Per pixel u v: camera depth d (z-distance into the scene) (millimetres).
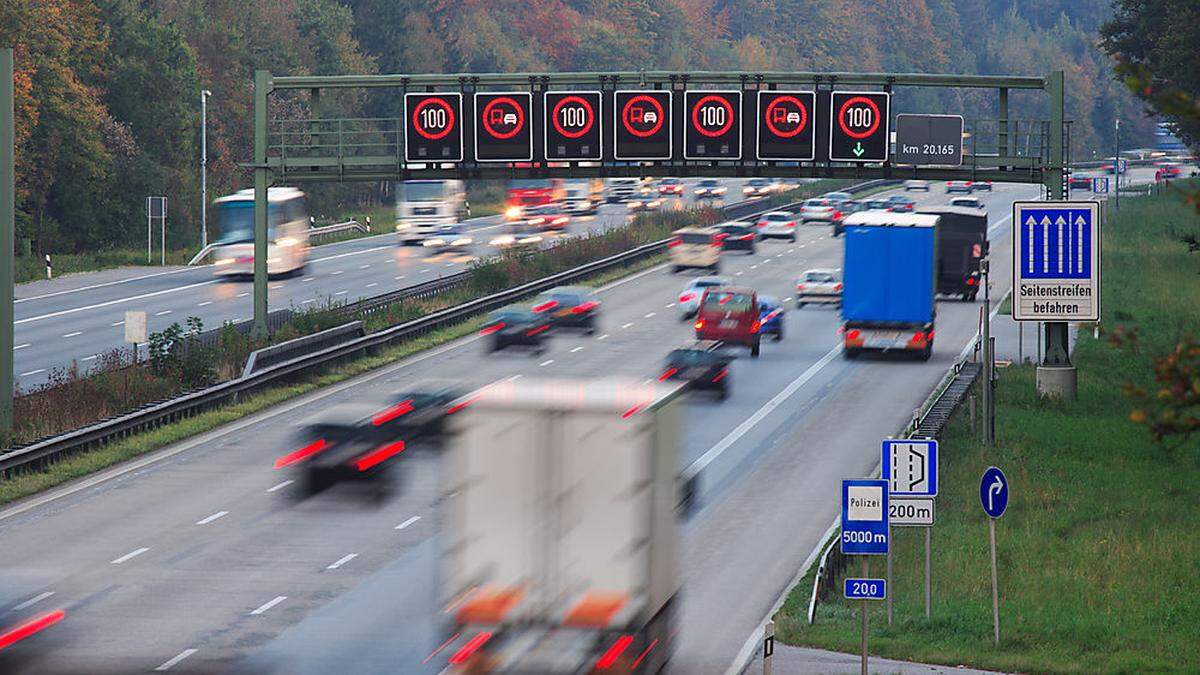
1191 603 99500
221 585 96500
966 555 111250
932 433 148000
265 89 187875
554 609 69625
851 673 81375
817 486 131250
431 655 81688
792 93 182625
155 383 164125
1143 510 127812
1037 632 91812
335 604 92438
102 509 118188
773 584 101625
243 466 135000
